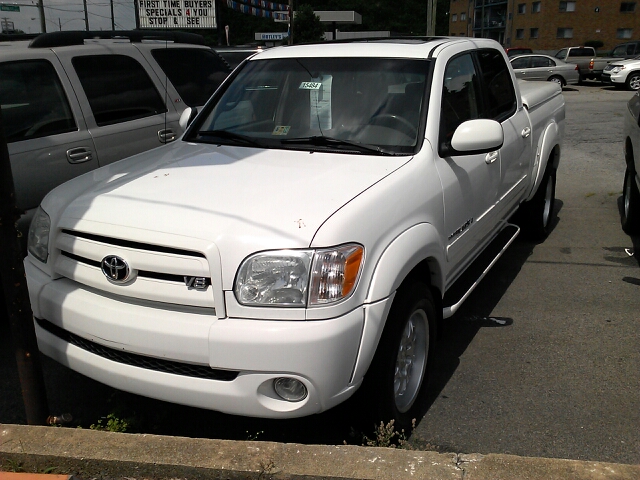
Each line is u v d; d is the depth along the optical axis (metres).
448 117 3.86
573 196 8.36
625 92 22.81
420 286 3.18
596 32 49.88
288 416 2.70
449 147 3.72
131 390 2.88
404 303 3.01
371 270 2.80
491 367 4.02
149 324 2.72
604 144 11.95
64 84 4.97
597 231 6.88
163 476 2.64
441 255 3.41
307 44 4.59
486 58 4.86
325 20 27.86
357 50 4.16
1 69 4.62
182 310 2.74
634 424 3.38
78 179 3.51
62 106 4.94
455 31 72.12
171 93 5.93
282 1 48.84
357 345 2.72
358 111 3.81
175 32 6.50
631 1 49.12
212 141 4.01
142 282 2.77
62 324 3.00
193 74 6.33
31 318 2.93
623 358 4.11
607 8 49.41
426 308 3.31
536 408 3.55
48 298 3.06
